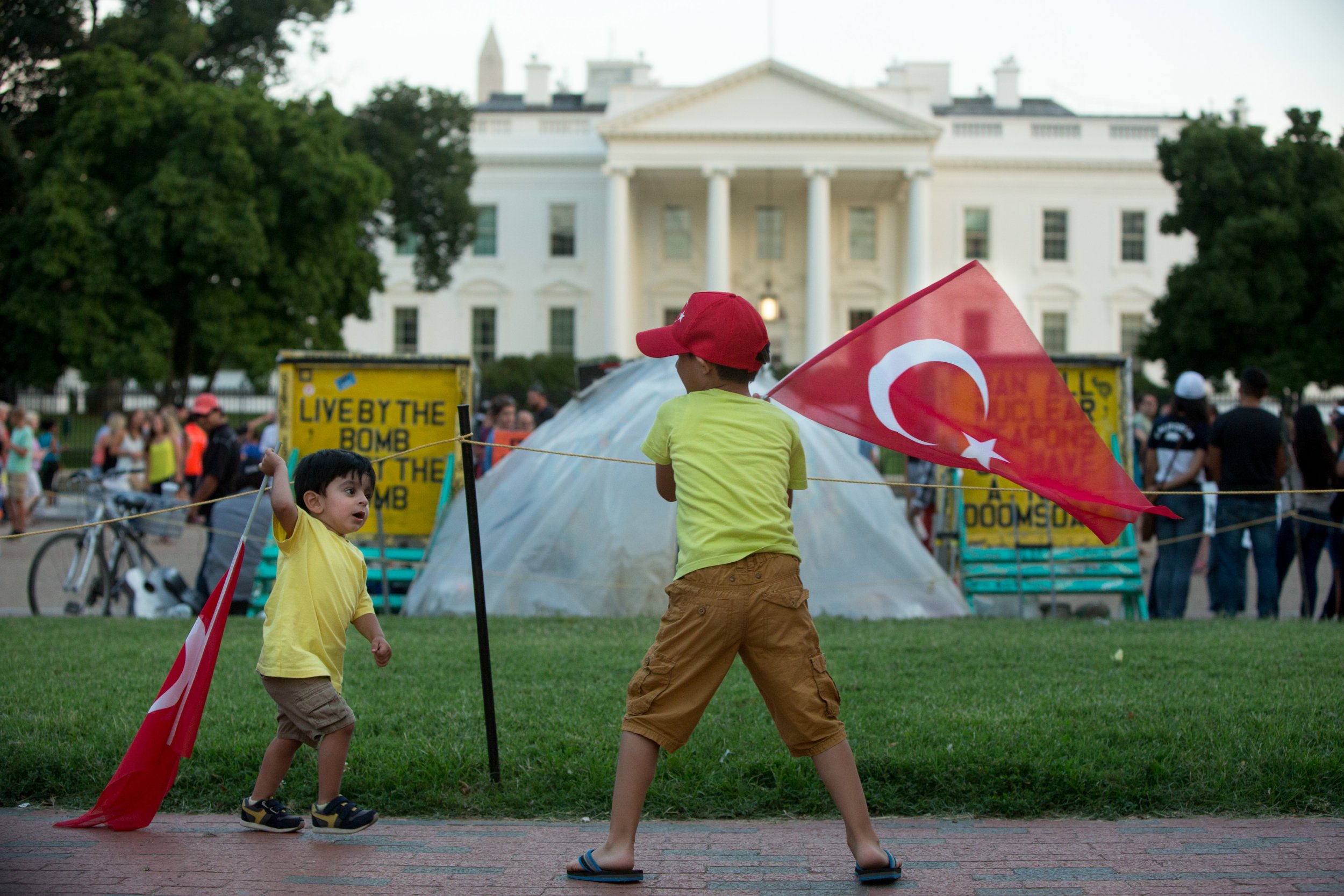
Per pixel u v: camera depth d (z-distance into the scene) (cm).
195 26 3114
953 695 573
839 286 5022
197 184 2759
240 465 1076
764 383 1045
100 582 1030
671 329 380
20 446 1745
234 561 423
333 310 3206
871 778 439
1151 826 405
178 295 2955
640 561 941
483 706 477
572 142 5069
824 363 468
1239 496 981
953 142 5012
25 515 1781
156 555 1573
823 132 4556
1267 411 988
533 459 1024
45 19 2945
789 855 376
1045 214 5025
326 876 355
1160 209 4997
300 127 2925
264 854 377
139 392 3462
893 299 5022
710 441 362
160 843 390
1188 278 3431
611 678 623
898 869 345
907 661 674
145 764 402
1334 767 436
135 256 2777
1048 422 464
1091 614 1027
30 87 3022
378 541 1011
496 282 5066
